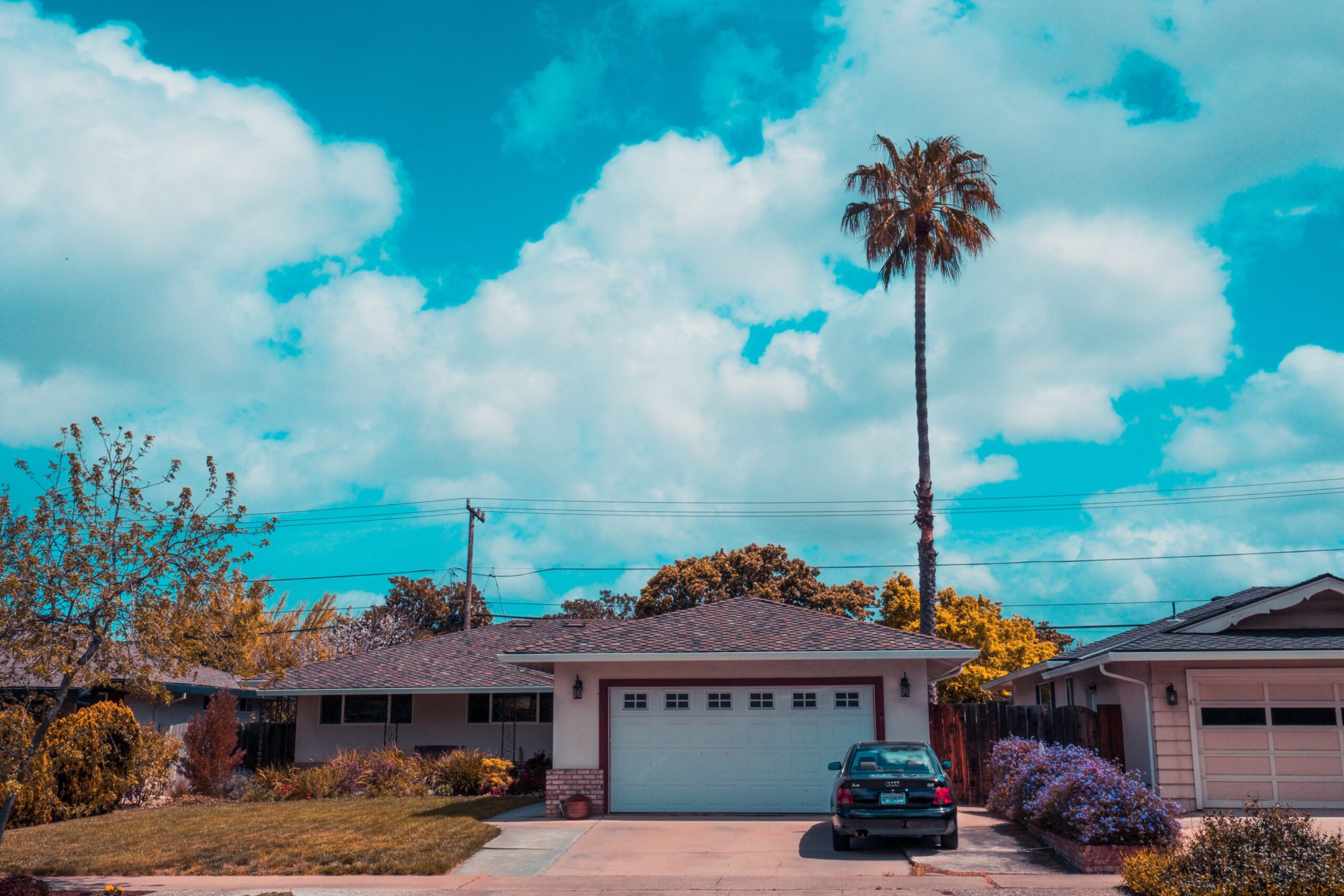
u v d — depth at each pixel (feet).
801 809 63.72
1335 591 64.90
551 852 51.75
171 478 46.03
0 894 42.06
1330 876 36.88
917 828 48.49
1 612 42.19
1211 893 36.86
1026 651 122.42
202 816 65.98
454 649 102.78
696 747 64.95
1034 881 43.01
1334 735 62.85
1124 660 63.21
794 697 65.05
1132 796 46.70
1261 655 61.46
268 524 47.55
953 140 100.53
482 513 140.36
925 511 93.40
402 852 50.65
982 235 99.30
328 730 95.71
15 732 44.27
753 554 153.38
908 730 63.57
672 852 51.21
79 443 44.75
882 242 98.12
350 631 166.91
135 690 46.42
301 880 46.60
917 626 123.95
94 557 43.73
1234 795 62.69
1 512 43.21
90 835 59.72
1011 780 59.31
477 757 81.25
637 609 154.92
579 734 65.10
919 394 96.12
